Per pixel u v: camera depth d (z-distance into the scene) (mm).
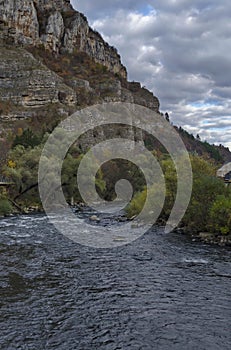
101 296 14227
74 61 184250
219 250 23422
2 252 21812
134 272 17875
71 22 195625
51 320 11789
